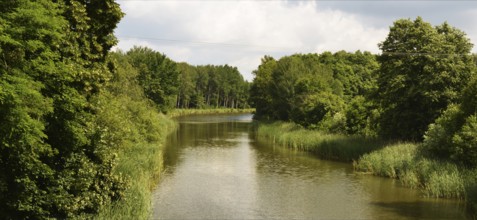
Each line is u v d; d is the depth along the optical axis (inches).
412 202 832.3
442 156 1022.4
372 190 937.5
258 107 3262.8
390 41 1323.8
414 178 957.2
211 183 1008.2
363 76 3270.2
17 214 522.3
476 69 1184.8
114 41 765.9
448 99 1154.7
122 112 1136.8
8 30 404.8
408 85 1235.2
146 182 873.5
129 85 1691.7
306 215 754.8
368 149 1261.1
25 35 434.9
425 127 1216.8
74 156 607.5
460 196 842.2
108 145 704.4
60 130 574.2
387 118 1314.0
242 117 4116.6
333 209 791.1
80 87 609.9
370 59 3553.2
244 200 855.1
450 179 861.8
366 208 795.4
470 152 892.0
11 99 385.1
